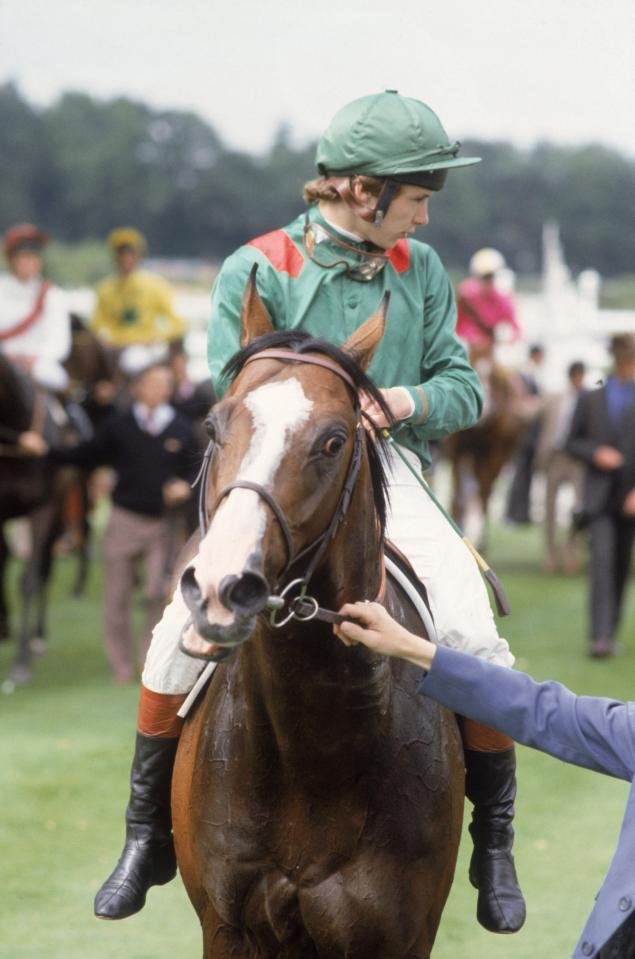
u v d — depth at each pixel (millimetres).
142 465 13664
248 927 5051
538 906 8414
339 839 4863
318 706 4684
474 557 5730
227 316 5438
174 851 6023
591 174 86438
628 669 14320
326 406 4309
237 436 4227
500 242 86062
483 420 20625
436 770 5055
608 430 14852
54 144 84562
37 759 11078
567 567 20875
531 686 4609
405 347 5609
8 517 13984
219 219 85875
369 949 4938
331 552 4496
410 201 5406
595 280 33250
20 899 8406
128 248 23062
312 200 5617
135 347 22953
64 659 14852
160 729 5613
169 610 5496
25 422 13766
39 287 17047
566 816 10047
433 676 4582
